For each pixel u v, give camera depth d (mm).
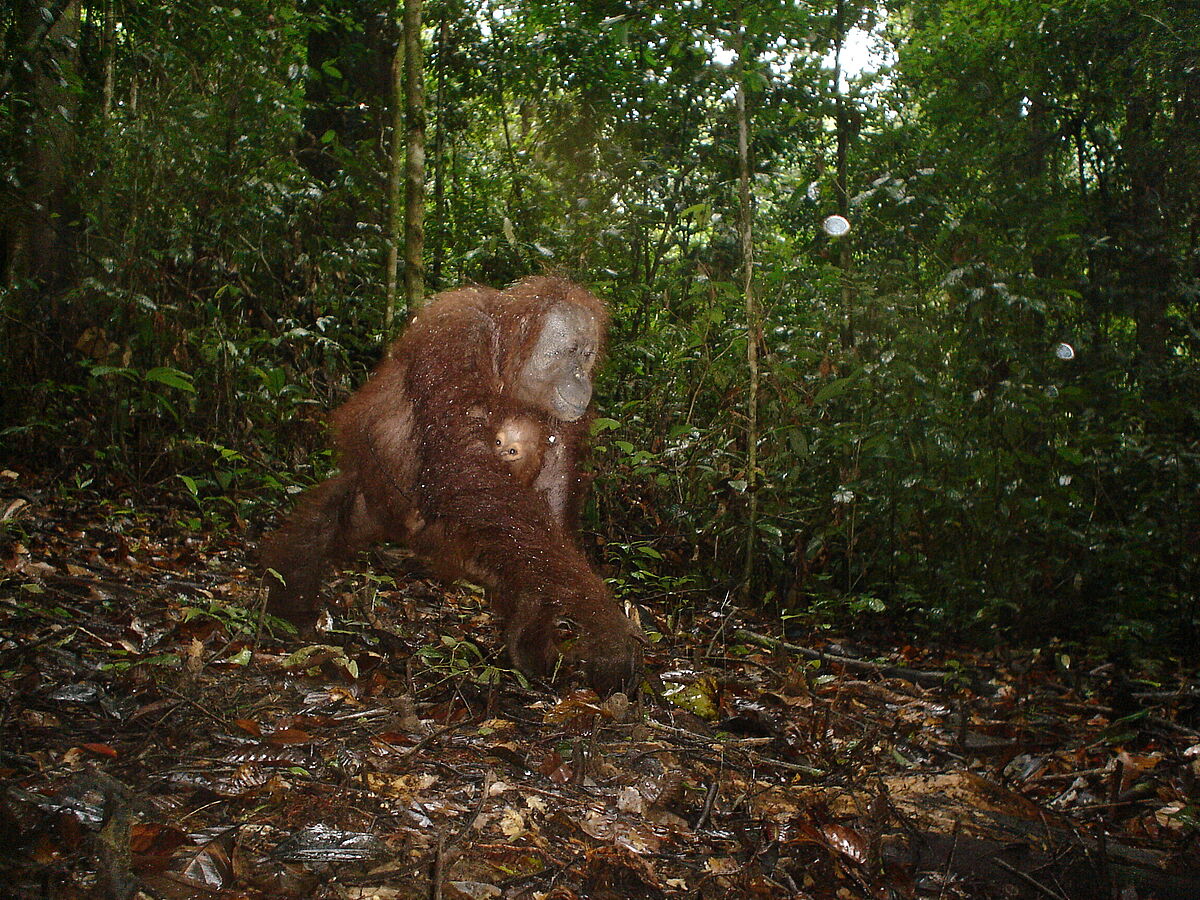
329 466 6258
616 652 3346
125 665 3088
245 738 2799
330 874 2148
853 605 5473
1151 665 4918
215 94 7652
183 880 2029
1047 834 2941
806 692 4098
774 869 2543
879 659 5109
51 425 5676
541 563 3281
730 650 4660
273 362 6941
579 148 9906
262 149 7738
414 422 3732
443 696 3537
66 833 2094
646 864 2443
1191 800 3398
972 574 5734
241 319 6902
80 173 6973
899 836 2867
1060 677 4918
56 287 6793
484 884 2188
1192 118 8789
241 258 7016
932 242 8414
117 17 7457
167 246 7000
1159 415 6188
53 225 6539
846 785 3205
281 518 5789
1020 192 8281
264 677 3416
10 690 2893
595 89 9922
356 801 2504
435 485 3482
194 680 3113
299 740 2814
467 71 10781
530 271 9273
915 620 5719
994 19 9242
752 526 5715
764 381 6199
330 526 4016
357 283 8195
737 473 6090
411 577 5359
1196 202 8836
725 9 6574
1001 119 9492
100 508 5312
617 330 7766
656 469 5977
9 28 6293
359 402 4051
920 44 9695
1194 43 8461
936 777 3350
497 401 3771
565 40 9789
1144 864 2908
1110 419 6582
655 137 9633
